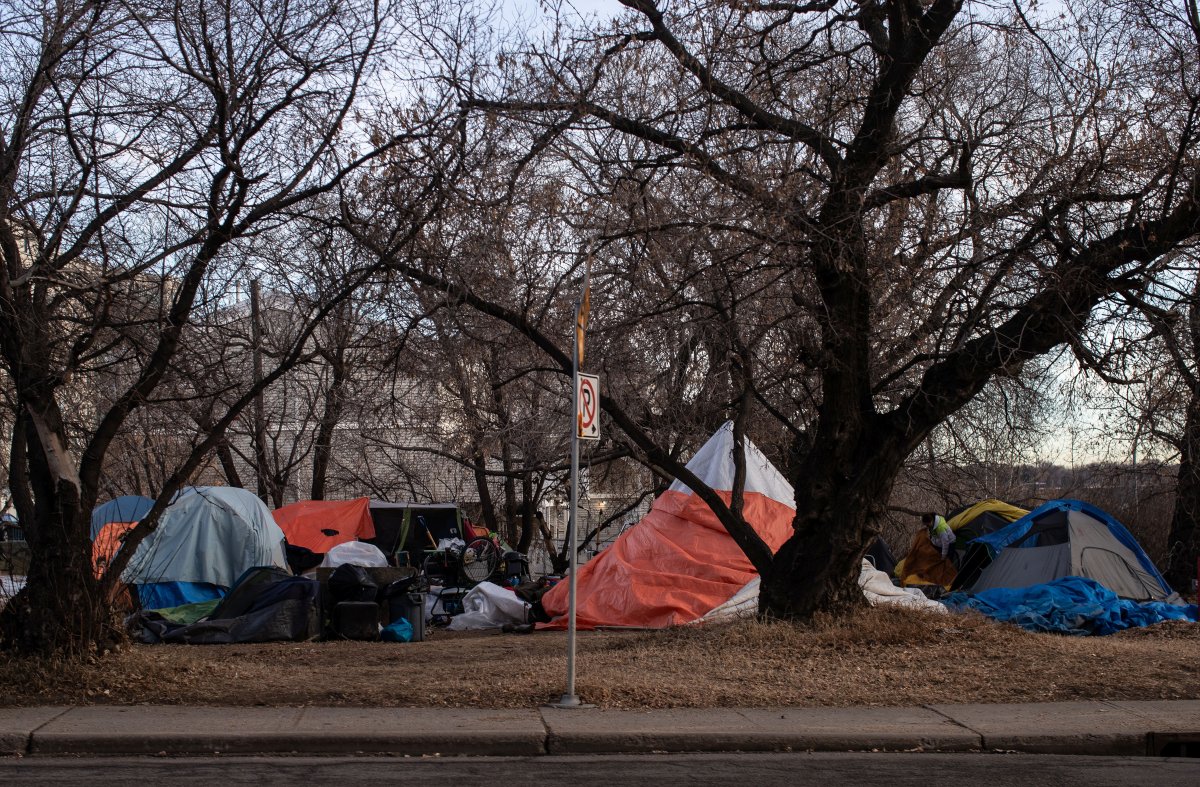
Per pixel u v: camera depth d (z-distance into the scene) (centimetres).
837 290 1237
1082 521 1847
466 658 1261
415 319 1265
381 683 1027
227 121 1117
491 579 2089
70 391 1271
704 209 1270
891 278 1255
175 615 1683
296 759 789
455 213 1205
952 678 1039
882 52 1230
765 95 1337
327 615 1612
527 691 980
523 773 750
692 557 1739
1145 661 1119
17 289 1018
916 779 737
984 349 1218
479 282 1239
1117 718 891
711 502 1353
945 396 1245
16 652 1004
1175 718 892
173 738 802
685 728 848
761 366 1670
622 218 1291
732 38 1254
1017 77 1559
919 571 2097
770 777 741
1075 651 1166
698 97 1295
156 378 1084
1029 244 1180
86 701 935
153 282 1166
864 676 1045
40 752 795
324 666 1177
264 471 2706
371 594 1603
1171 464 2206
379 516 2592
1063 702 960
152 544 1831
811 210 1255
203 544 1886
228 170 1068
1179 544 2131
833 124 1335
